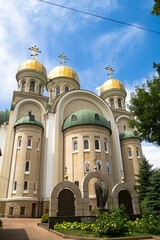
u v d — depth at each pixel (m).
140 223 11.12
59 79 40.25
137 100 16.00
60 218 13.34
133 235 9.75
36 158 26.09
